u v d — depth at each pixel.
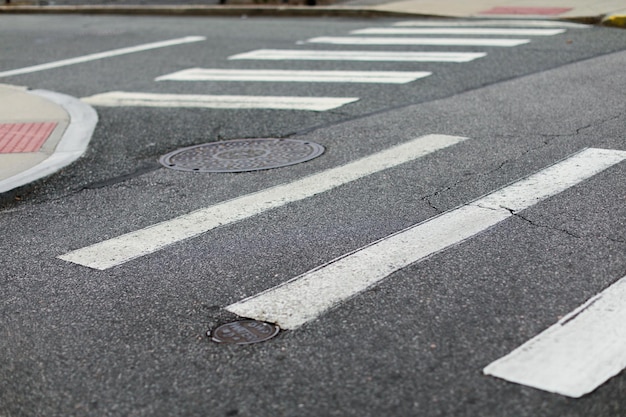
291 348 4.15
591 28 13.91
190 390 3.83
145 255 5.53
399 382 3.78
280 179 7.07
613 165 6.76
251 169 7.41
